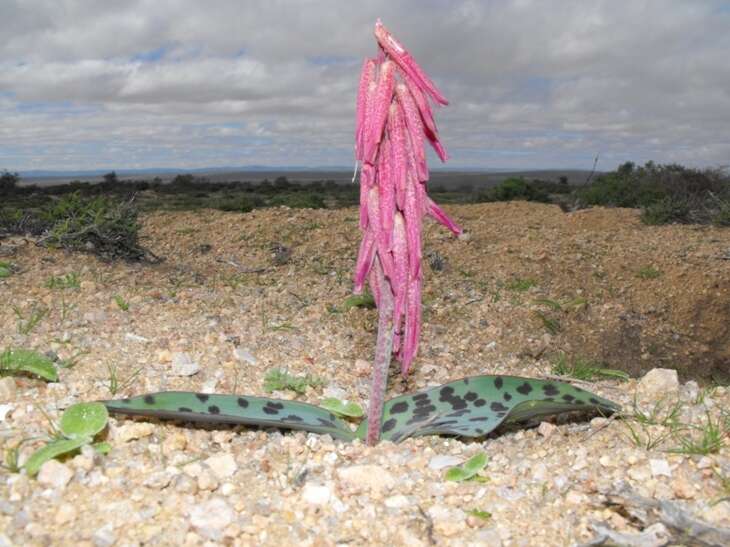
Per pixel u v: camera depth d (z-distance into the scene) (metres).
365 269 2.89
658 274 7.41
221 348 4.54
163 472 2.76
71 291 5.46
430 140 2.76
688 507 2.68
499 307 6.27
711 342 6.24
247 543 2.39
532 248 8.30
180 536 2.37
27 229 7.48
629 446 3.20
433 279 7.10
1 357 3.62
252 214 9.94
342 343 5.14
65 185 27.83
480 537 2.47
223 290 6.20
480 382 3.55
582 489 2.83
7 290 5.30
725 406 3.73
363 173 2.71
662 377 4.14
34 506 2.45
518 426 3.70
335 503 2.66
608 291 6.96
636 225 11.64
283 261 7.57
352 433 3.35
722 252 8.56
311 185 37.28
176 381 3.91
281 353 4.70
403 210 2.77
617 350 5.82
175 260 7.46
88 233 7.02
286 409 3.32
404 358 2.91
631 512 2.59
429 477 2.96
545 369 5.01
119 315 4.95
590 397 3.34
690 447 3.08
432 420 3.42
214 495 2.67
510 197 19.05
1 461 2.75
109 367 3.87
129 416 3.28
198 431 3.30
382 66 2.65
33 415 3.19
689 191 15.67
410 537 2.45
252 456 3.10
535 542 2.47
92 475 2.69
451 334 5.62
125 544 2.30
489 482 2.90
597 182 16.81
